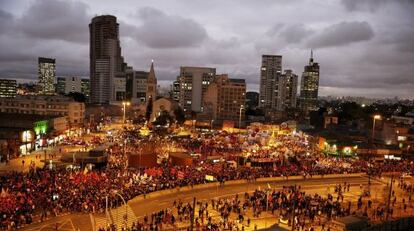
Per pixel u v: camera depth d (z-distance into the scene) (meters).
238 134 147.38
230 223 59.66
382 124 158.62
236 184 86.75
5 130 108.44
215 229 55.94
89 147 112.31
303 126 185.62
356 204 77.81
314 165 106.00
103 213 60.81
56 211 58.91
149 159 86.62
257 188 83.62
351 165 109.06
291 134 153.50
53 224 55.47
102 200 63.00
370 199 82.44
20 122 120.19
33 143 111.75
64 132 136.50
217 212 66.56
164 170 83.94
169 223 59.59
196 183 81.75
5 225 52.09
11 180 66.69
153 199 71.81
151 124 183.12
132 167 84.75
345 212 70.12
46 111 170.62
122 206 63.94
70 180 69.31
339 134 149.62
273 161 103.94
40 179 68.81
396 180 99.94
